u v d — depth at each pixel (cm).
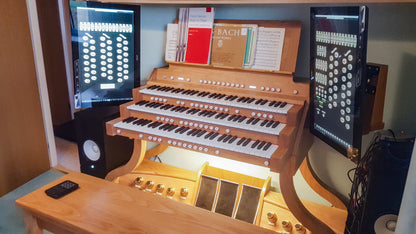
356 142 159
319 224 190
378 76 181
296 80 217
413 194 120
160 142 200
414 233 123
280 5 221
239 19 234
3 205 241
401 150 152
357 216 175
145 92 228
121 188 177
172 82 242
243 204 219
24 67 268
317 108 191
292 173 185
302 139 208
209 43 225
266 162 174
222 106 208
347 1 180
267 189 222
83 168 249
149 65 262
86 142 242
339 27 157
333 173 231
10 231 208
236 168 257
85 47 234
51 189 170
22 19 261
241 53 217
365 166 171
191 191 242
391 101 205
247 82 220
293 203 183
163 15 248
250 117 204
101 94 247
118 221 150
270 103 204
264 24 215
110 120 234
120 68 245
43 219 160
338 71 164
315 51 184
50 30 372
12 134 267
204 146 189
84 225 146
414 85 197
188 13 232
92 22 231
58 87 392
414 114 201
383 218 161
